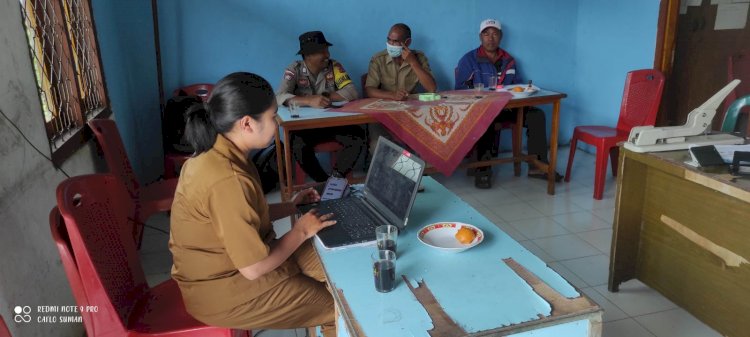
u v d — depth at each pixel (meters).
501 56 4.34
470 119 3.33
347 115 3.10
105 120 2.54
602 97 4.46
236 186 1.35
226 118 1.36
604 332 2.10
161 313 1.58
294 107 3.28
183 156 3.48
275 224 3.29
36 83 2.03
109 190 1.59
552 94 3.49
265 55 4.11
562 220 3.22
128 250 1.63
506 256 1.39
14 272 1.61
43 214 1.91
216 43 4.00
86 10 2.98
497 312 1.14
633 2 4.03
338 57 4.23
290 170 3.12
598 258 2.72
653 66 3.94
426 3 4.28
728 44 3.52
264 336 2.21
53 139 2.28
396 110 3.19
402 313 1.15
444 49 4.43
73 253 1.39
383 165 1.78
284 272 1.55
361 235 1.52
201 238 1.44
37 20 2.26
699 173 1.83
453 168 3.33
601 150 3.46
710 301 1.98
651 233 2.25
